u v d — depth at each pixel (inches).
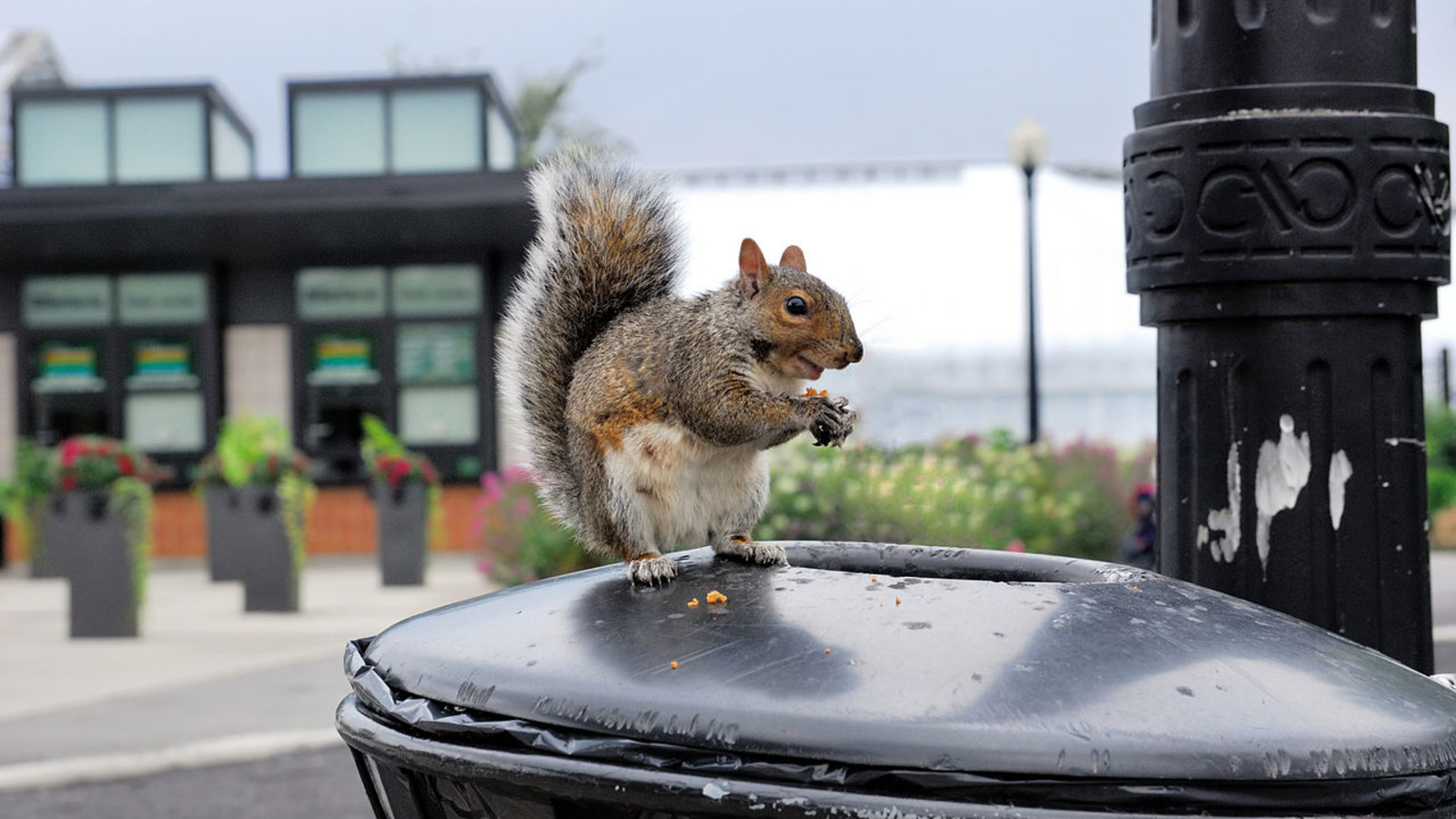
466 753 56.4
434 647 64.1
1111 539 453.7
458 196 681.0
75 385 741.9
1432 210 83.9
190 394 738.8
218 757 272.8
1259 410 84.8
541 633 62.0
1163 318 88.0
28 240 701.9
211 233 701.3
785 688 53.4
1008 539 366.9
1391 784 51.4
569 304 115.7
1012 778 49.8
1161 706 51.8
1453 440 708.7
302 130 746.8
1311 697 53.7
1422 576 85.2
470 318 735.7
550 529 378.3
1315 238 82.7
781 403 102.0
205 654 398.9
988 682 52.8
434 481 589.0
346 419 739.4
